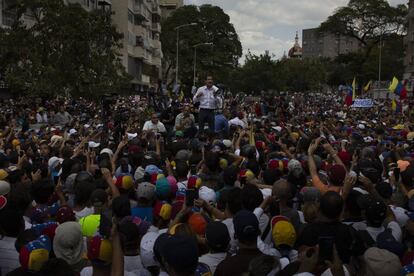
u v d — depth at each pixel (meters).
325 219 4.89
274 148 11.78
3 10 36.25
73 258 4.62
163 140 13.10
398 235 5.58
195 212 5.79
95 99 31.34
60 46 30.53
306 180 7.57
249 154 9.76
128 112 22.92
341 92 82.75
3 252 5.00
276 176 7.70
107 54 31.88
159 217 5.76
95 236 4.30
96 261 4.24
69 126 18.64
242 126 16.06
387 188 6.67
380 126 19.80
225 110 19.41
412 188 7.18
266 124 17.28
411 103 38.75
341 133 17.53
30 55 29.72
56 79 29.84
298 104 49.97
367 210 5.45
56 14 30.66
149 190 6.31
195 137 14.24
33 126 23.20
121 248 4.27
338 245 4.64
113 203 5.88
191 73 80.38
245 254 4.55
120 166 9.24
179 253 3.79
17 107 29.02
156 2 80.19
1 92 36.28
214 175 7.91
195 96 15.43
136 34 68.19
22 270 4.04
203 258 4.84
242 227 4.51
